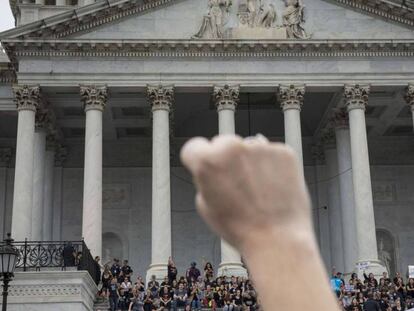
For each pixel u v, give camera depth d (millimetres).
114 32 54344
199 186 2238
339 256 60125
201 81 54375
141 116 63719
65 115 61656
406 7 54844
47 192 60594
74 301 38750
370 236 51719
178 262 67125
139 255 67062
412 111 55250
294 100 54531
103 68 54188
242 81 54531
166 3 54938
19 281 38844
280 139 67875
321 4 55875
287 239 2229
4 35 52875
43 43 53281
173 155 68500
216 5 55094
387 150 70750
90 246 50500
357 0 55344
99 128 53188
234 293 42438
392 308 41156
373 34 55562
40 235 55250
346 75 55156
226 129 53531
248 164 2219
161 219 51219
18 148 52281
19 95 53281
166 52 54438
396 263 68562
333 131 62875
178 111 65562
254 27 54812
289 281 2189
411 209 69750
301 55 55094
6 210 66688
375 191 69938
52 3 86250
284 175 2240
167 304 42156
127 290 44406
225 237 2279
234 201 2221
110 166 68688
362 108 54812
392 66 55469
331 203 62219
